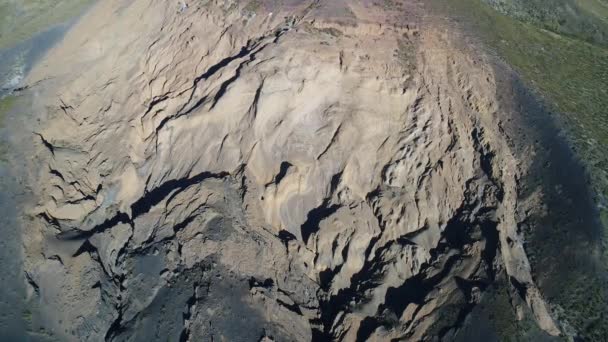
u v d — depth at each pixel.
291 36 30.88
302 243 27.92
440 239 26.92
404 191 28.08
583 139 28.00
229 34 34.97
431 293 24.55
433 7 34.22
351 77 29.91
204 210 28.52
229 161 31.17
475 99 29.22
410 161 28.45
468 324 23.09
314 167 29.48
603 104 30.64
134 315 26.55
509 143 27.81
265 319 25.19
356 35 30.73
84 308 27.62
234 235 27.62
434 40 31.08
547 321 22.70
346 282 26.70
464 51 31.27
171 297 26.33
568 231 24.81
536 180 26.70
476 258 25.02
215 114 31.69
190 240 27.64
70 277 28.72
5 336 26.38
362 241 27.36
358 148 29.14
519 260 24.61
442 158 28.14
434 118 28.75
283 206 29.20
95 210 32.91
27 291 28.38
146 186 33.59
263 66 30.55
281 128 30.16
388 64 29.92
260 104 30.16
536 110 29.19
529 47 34.53
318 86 29.92
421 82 29.47
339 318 24.95
